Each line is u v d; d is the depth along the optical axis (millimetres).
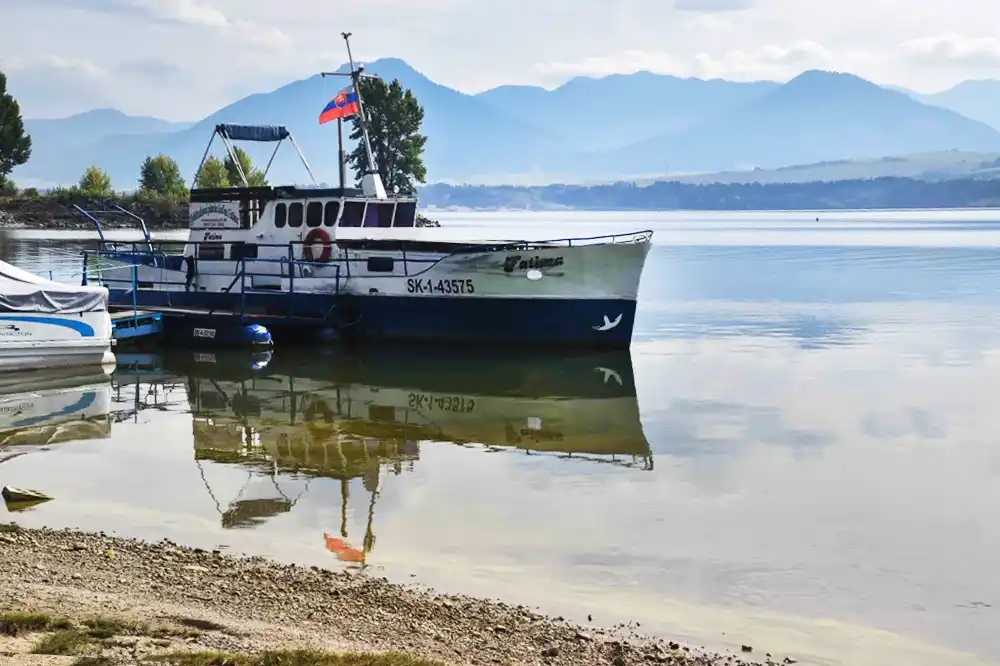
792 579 12359
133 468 17328
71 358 26875
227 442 19484
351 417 22141
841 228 169125
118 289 34156
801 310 44250
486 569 12438
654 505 15445
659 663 9805
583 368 28594
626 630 10680
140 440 19594
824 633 10781
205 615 10156
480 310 29484
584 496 15898
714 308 45281
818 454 18938
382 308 30453
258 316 30812
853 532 14242
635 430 20953
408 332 30359
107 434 20141
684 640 10484
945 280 59844
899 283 58000
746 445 19641
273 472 17141
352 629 10125
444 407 23328
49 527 13734
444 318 29891
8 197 128250
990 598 11836
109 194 131500
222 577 11531
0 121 128125
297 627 10039
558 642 10148
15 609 9859
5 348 25828
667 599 11625
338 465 17703
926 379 27250
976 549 13562
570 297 29125
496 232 142625
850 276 63406
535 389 25609
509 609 11016
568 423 21656
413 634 10102
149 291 33594
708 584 12133
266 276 31781
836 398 24516
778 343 34312
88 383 25953
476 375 27422
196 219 33156
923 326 38688
